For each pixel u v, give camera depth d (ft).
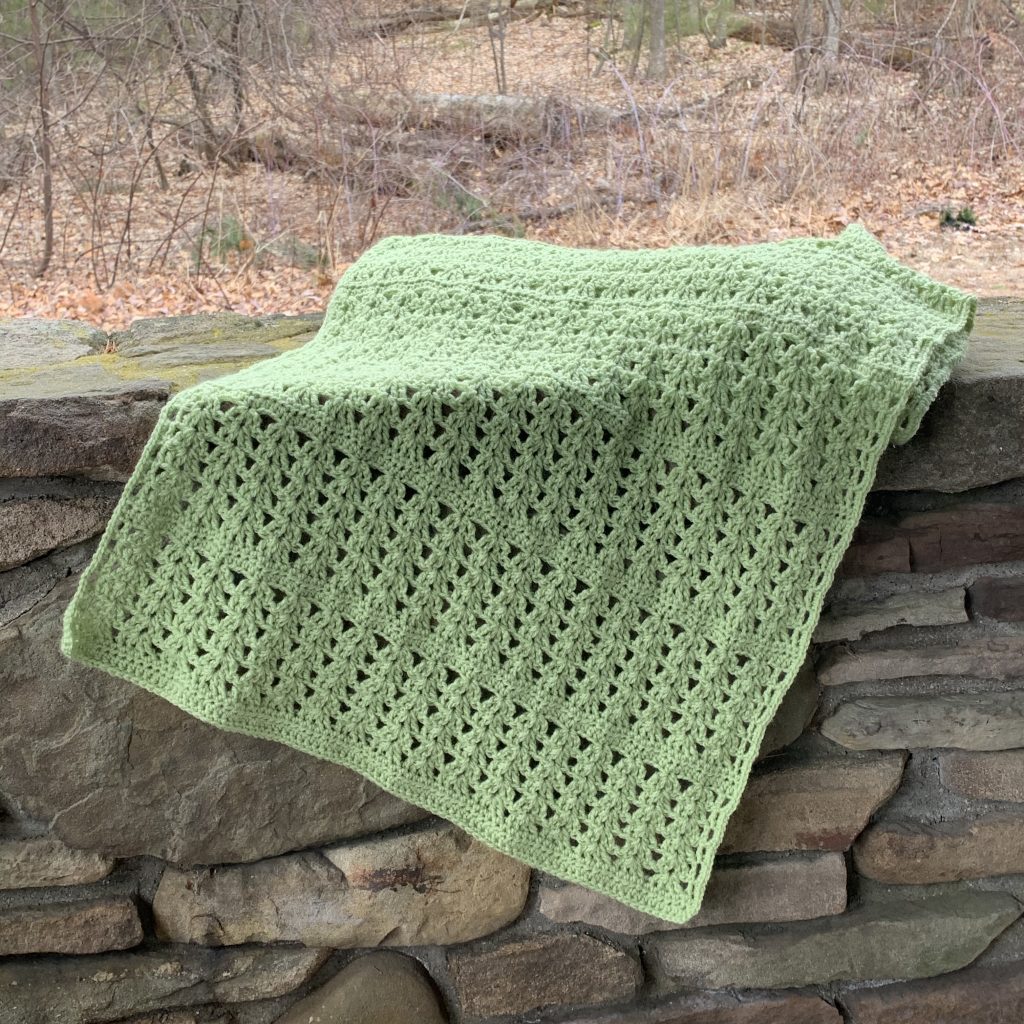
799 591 3.08
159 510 2.83
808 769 3.65
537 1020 3.82
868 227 11.86
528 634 3.10
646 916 3.72
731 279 3.02
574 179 12.62
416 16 16.69
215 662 2.89
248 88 12.82
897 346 2.97
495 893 3.68
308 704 3.04
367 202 12.06
